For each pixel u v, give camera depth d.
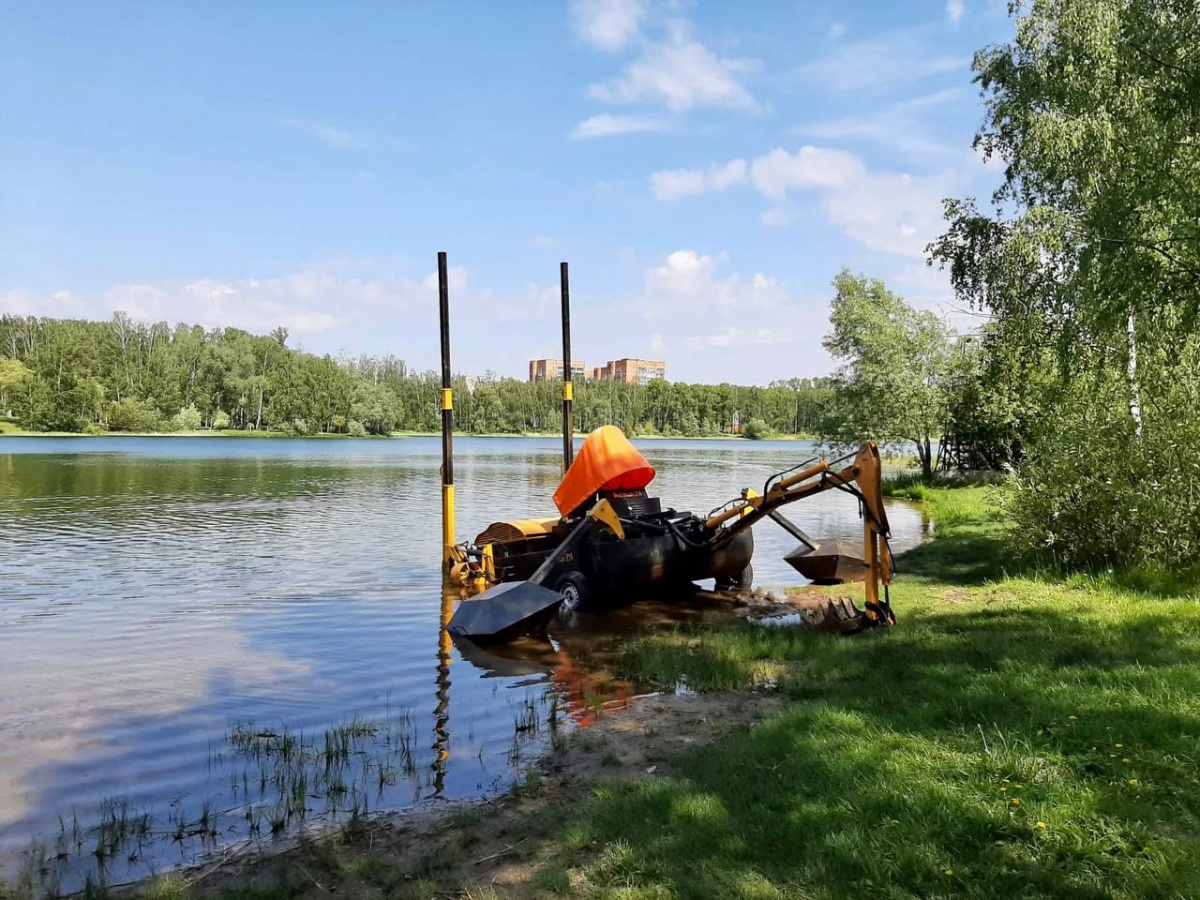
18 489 33.56
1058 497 12.43
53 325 145.50
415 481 41.16
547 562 11.44
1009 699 6.27
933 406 35.06
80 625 11.35
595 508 12.06
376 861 4.71
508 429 157.12
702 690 8.09
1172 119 13.84
